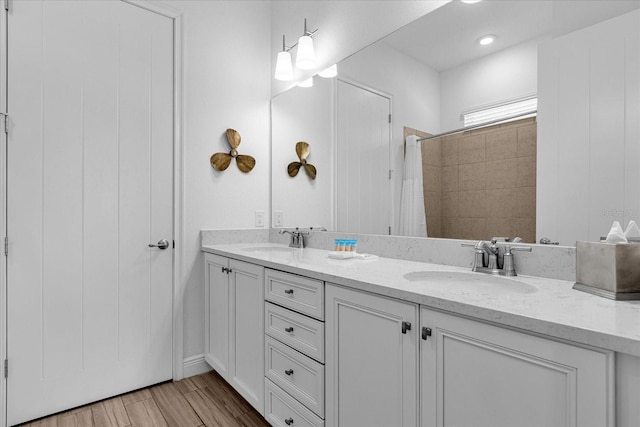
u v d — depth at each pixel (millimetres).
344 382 1231
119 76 1979
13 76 1678
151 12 2098
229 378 1934
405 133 1679
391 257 1727
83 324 1867
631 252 896
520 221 1287
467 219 1444
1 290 1652
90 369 1888
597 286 961
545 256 1197
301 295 1423
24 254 1707
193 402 1918
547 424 747
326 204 2125
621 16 1053
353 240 1785
